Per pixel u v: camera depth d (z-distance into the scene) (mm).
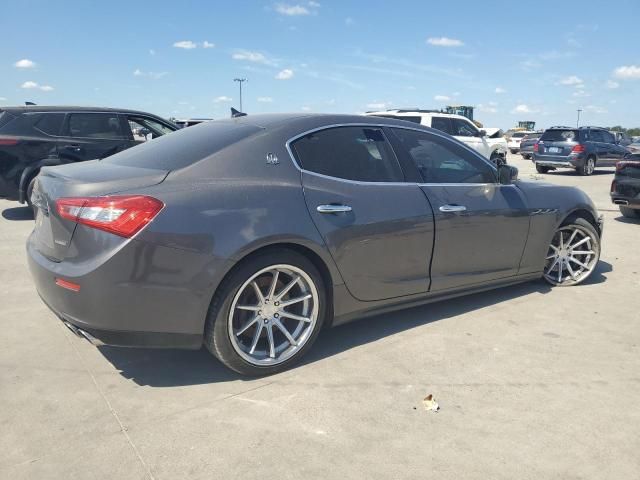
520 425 2717
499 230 4184
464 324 4016
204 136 3410
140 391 2984
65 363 3305
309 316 3279
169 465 2359
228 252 2846
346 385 3086
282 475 2311
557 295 4730
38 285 3047
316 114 3607
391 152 3746
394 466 2383
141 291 2709
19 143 7504
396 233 3541
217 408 2818
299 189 3195
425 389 3057
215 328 2930
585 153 17844
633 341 3773
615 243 7055
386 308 3689
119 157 3561
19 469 2312
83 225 2723
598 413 2840
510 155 33938
